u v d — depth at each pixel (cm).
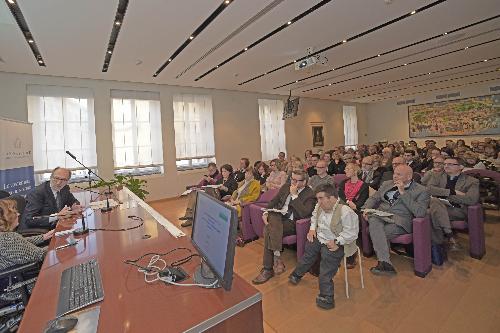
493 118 930
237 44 431
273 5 318
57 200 297
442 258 273
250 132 839
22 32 354
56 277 126
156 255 145
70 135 579
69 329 85
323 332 185
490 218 401
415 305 209
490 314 193
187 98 722
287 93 886
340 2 318
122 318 91
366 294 228
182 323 88
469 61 594
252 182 393
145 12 319
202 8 317
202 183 551
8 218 178
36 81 542
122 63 496
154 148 676
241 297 102
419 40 450
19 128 421
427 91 988
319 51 480
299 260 254
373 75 686
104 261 140
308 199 276
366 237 298
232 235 97
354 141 1176
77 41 388
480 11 354
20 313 163
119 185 446
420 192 259
